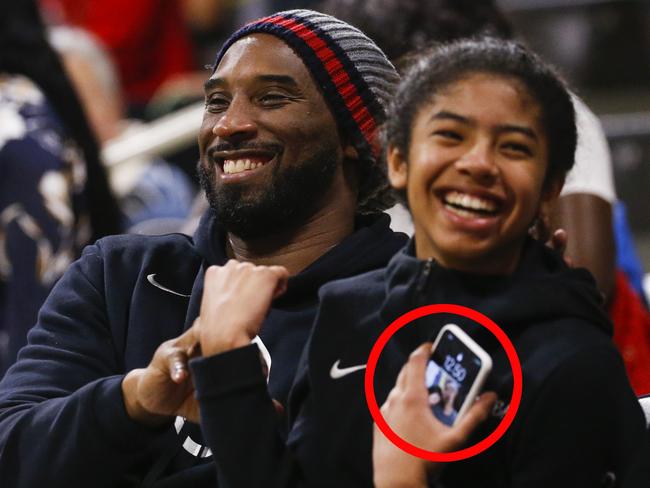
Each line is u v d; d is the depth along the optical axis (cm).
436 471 643
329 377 685
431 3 1038
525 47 698
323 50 797
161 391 715
